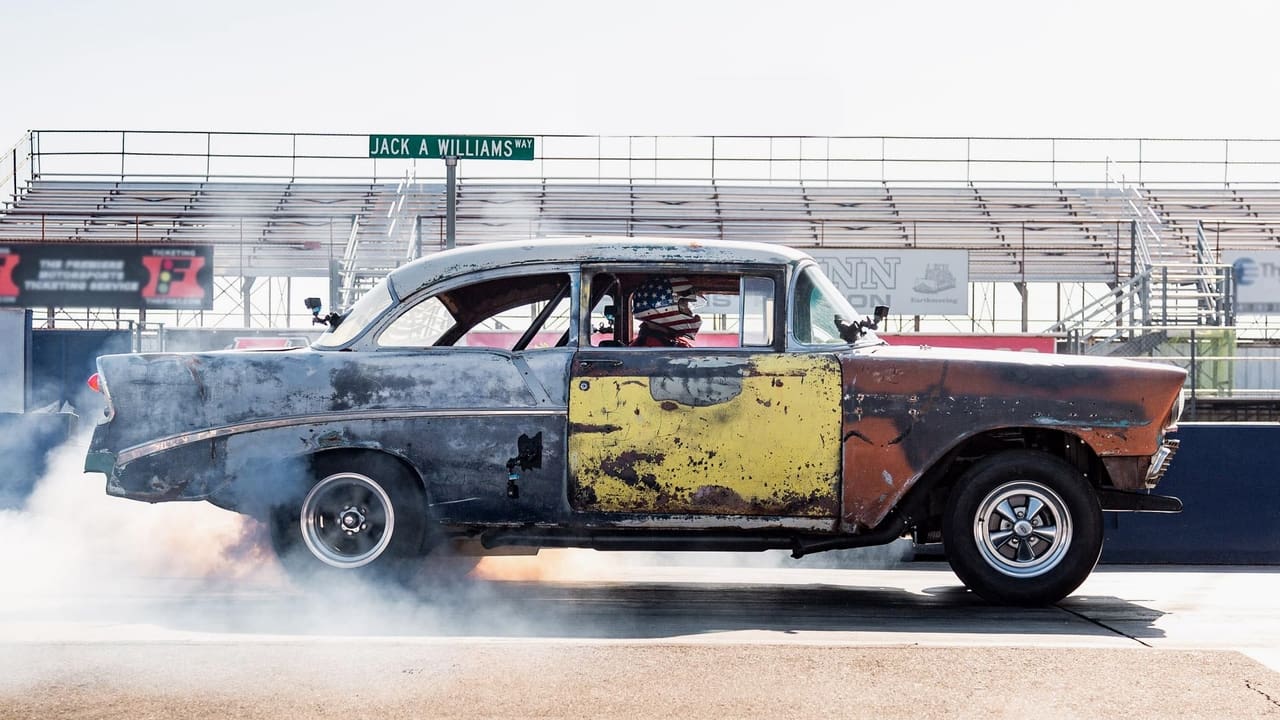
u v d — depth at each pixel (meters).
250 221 27.62
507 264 6.43
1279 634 5.62
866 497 6.14
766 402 6.16
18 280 21.25
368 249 26.56
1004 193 29.73
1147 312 23.98
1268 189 30.30
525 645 4.94
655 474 6.15
